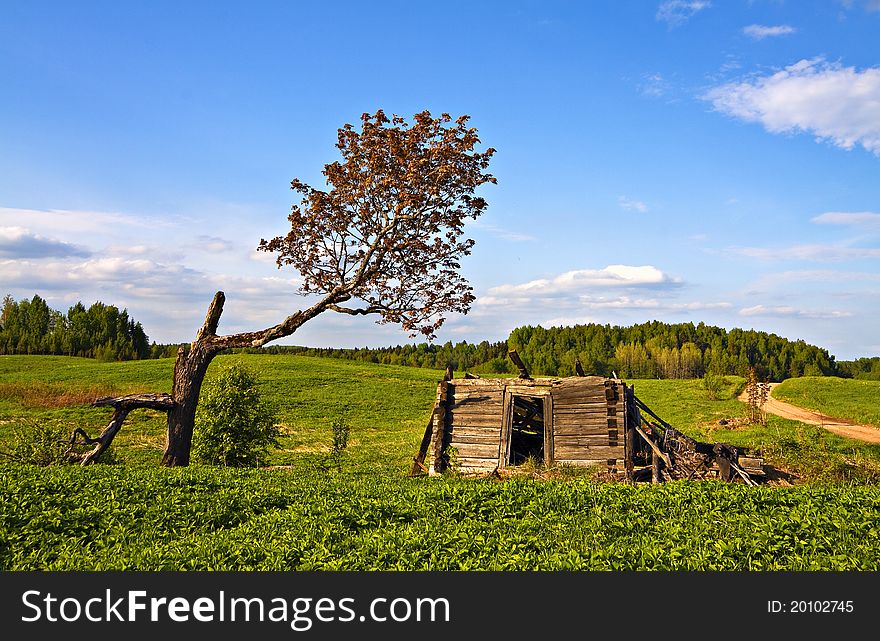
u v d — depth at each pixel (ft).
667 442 80.33
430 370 320.29
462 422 87.04
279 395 202.69
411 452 113.29
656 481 76.48
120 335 438.40
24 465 66.44
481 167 90.58
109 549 38.14
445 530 40.45
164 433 136.56
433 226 89.61
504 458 83.25
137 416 154.30
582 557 35.81
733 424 130.72
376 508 45.96
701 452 80.53
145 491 51.08
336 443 103.19
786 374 499.51
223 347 90.02
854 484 69.36
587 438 81.41
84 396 172.55
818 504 47.32
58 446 78.54
